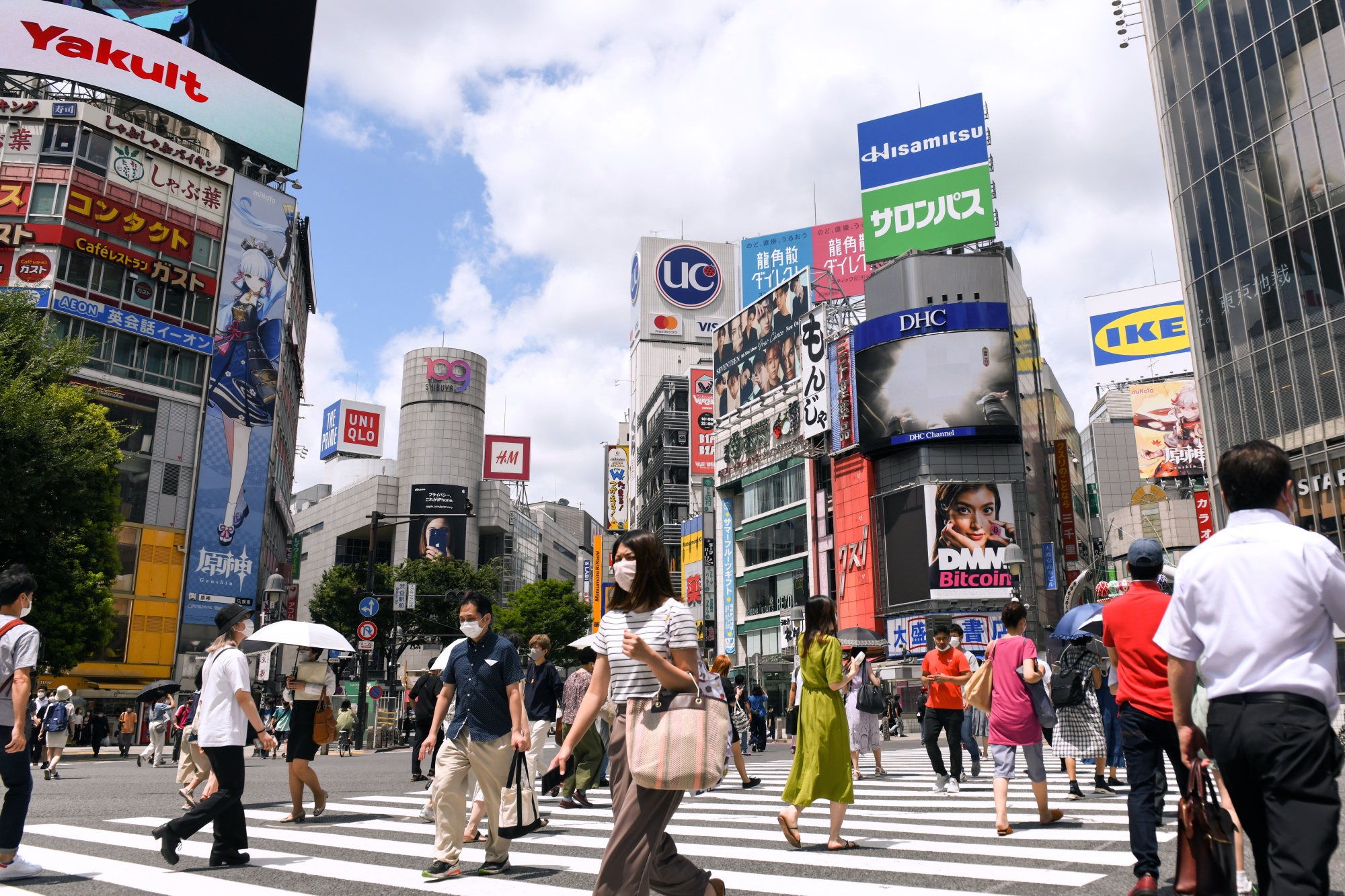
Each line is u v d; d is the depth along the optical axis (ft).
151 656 119.75
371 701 101.24
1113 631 15.10
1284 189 97.86
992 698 22.35
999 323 125.08
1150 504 188.24
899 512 125.59
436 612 185.37
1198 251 110.32
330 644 27.78
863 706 40.60
